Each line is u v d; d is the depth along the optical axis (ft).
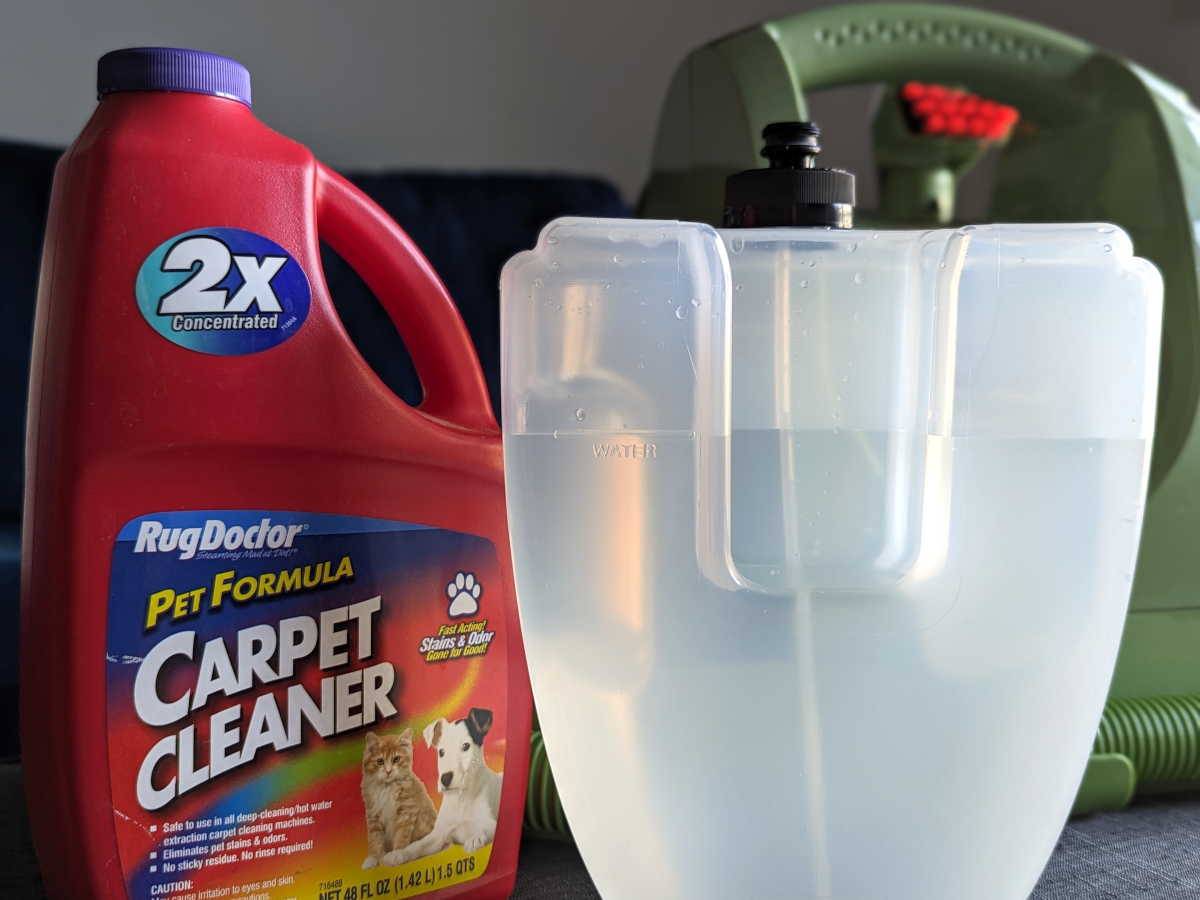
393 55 4.01
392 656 1.33
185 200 1.17
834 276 1.30
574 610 1.19
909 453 1.30
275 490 1.25
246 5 3.81
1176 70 4.46
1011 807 1.20
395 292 1.41
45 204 3.42
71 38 3.64
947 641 1.19
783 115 2.04
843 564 1.30
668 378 1.18
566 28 4.23
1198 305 1.89
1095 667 1.21
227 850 1.23
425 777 1.35
